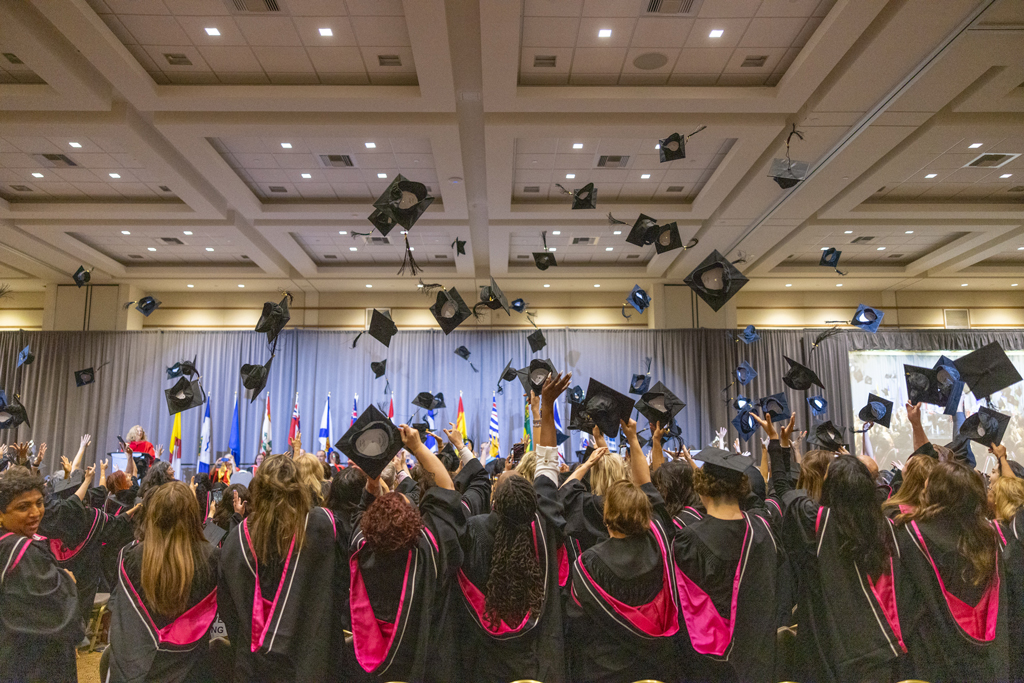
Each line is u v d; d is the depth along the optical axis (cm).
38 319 1625
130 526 480
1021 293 1662
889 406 823
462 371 1598
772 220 1190
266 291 1645
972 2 632
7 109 817
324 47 731
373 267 1480
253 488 269
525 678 272
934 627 265
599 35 712
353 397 1590
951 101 833
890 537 267
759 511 291
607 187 1087
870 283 1600
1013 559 301
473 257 1436
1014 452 1528
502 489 272
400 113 852
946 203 1142
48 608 283
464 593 286
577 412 532
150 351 1563
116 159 981
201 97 788
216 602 273
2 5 645
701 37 715
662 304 1605
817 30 693
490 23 668
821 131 877
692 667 268
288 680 253
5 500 294
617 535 272
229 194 1062
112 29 696
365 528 253
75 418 1522
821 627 271
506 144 902
